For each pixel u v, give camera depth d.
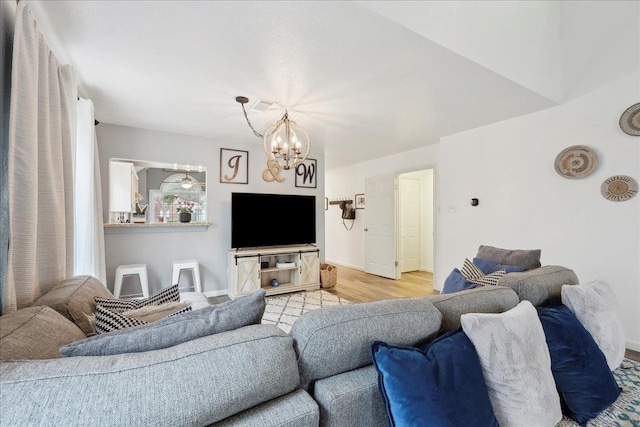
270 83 2.36
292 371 0.82
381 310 1.02
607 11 2.52
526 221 3.12
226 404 0.68
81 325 1.28
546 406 1.02
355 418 0.86
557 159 2.85
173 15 1.59
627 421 1.21
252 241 4.10
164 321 0.95
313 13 1.58
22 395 0.57
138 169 3.73
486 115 3.12
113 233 3.46
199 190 4.01
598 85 2.61
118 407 0.59
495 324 1.05
